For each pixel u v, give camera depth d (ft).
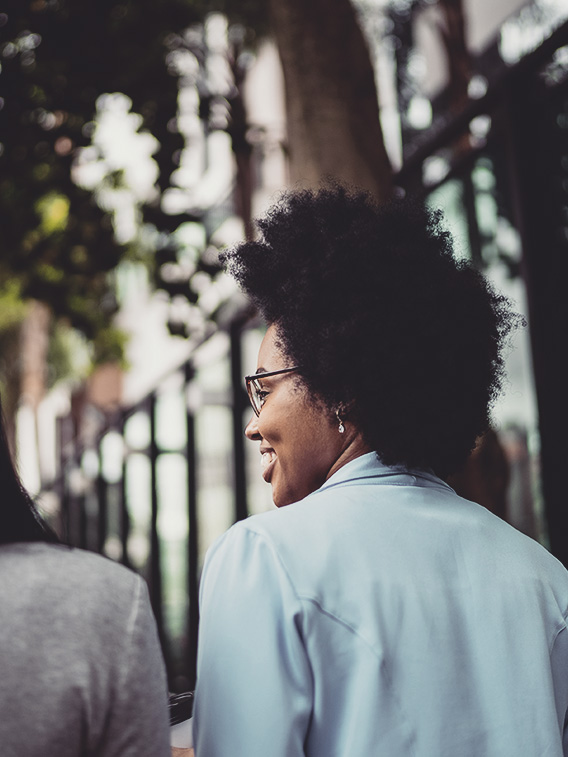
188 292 17.40
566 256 11.99
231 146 17.34
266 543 3.62
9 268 19.02
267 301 4.36
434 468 4.20
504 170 13.05
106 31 16.34
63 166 17.25
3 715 2.88
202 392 23.50
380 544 3.70
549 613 3.97
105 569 3.26
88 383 68.69
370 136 12.89
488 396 4.28
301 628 3.48
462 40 18.99
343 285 4.06
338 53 12.88
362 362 3.95
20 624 2.98
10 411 63.82
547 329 12.05
